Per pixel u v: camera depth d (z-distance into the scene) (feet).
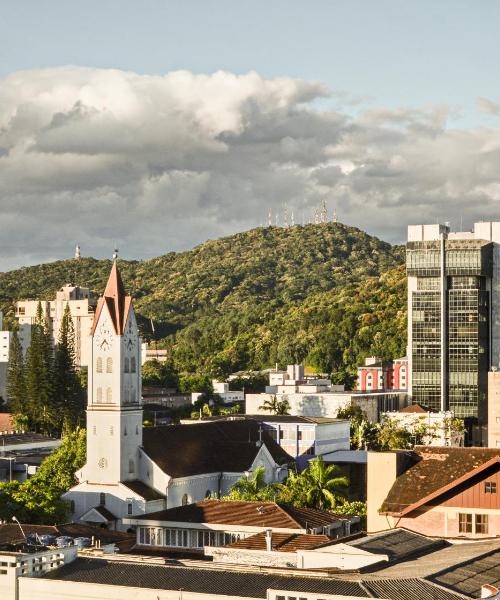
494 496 406.62
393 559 337.72
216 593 294.87
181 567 319.27
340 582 295.07
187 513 541.34
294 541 422.41
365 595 284.00
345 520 530.27
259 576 306.35
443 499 413.18
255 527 517.14
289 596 284.82
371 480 429.38
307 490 639.76
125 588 302.86
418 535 377.30
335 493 646.74
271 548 407.23
